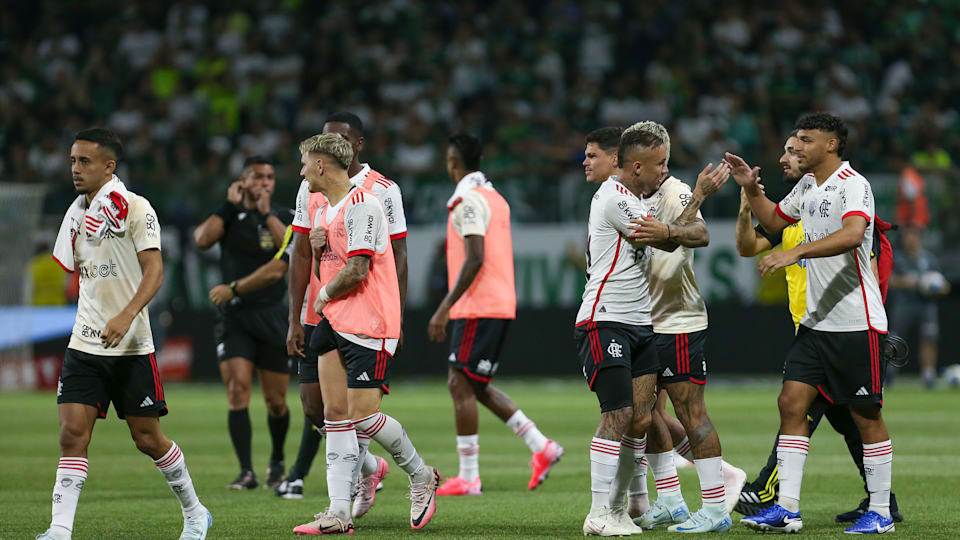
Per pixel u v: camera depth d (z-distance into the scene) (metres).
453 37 96.44
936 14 94.31
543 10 98.69
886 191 70.81
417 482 24.16
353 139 25.25
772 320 70.00
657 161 22.42
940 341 70.25
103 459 38.41
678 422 26.47
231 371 31.89
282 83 92.25
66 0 100.94
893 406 54.97
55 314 73.50
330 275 23.53
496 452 39.97
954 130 87.31
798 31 92.56
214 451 40.53
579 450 40.03
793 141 23.39
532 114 87.50
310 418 27.00
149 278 20.70
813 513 26.14
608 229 22.48
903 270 65.75
